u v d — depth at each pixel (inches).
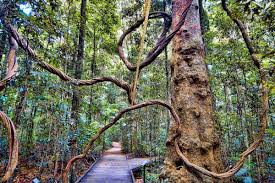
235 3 80.7
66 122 213.3
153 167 394.6
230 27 242.4
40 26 88.8
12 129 26.9
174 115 56.0
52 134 240.5
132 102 54.6
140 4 387.2
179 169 79.7
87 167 434.3
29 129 279.4
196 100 88.0
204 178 74.5
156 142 481.7
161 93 482.9
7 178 23.8
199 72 91.4
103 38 486.6
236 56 220.4
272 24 83.0
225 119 257.1
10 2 65.7
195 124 84.3
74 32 291.7
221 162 83.1
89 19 373.7
